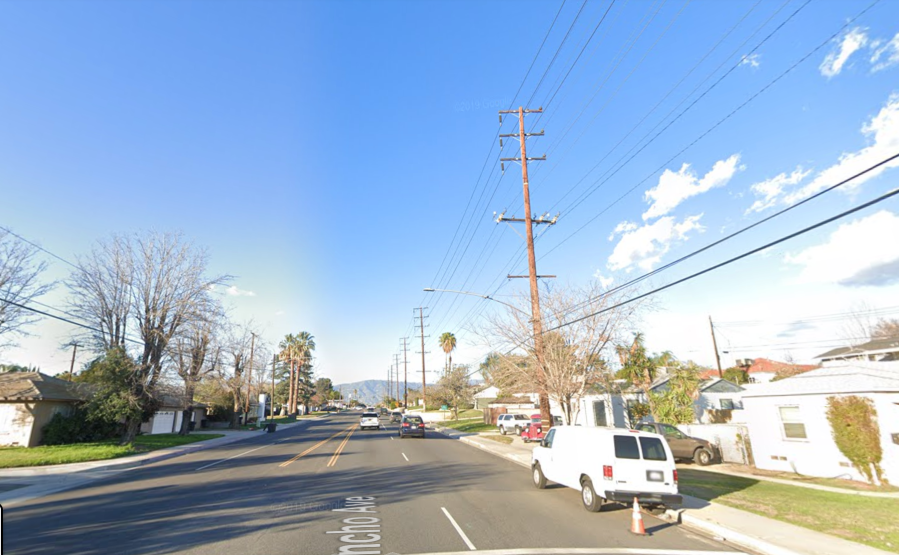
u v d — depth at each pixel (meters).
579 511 11.09
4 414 28.28
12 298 26.45
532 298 22.88
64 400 29.95
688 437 20.86
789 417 18.03
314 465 19.84
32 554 7.64
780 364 59.66
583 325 22.55
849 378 16.67
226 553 7.66
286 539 8.45
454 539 8.51
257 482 15.25
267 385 82.25
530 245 23.48
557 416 35.16
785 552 7.95
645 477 10.38
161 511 10.87
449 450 27.28
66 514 10.70
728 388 35.53
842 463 15.84
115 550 7.84
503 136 24.33
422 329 79.19
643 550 8.08
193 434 41.59
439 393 73.25
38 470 18.34
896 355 42.56
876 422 14.95
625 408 29.70
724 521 9.78
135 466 20.56
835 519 10.01
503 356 24.25
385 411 104.69
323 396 170.62
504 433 40.91
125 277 29.50
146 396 29.03
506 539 8.56
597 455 10.85
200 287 31.30
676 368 30.22
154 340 29.73
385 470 18.22
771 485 14.46
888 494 13.02
